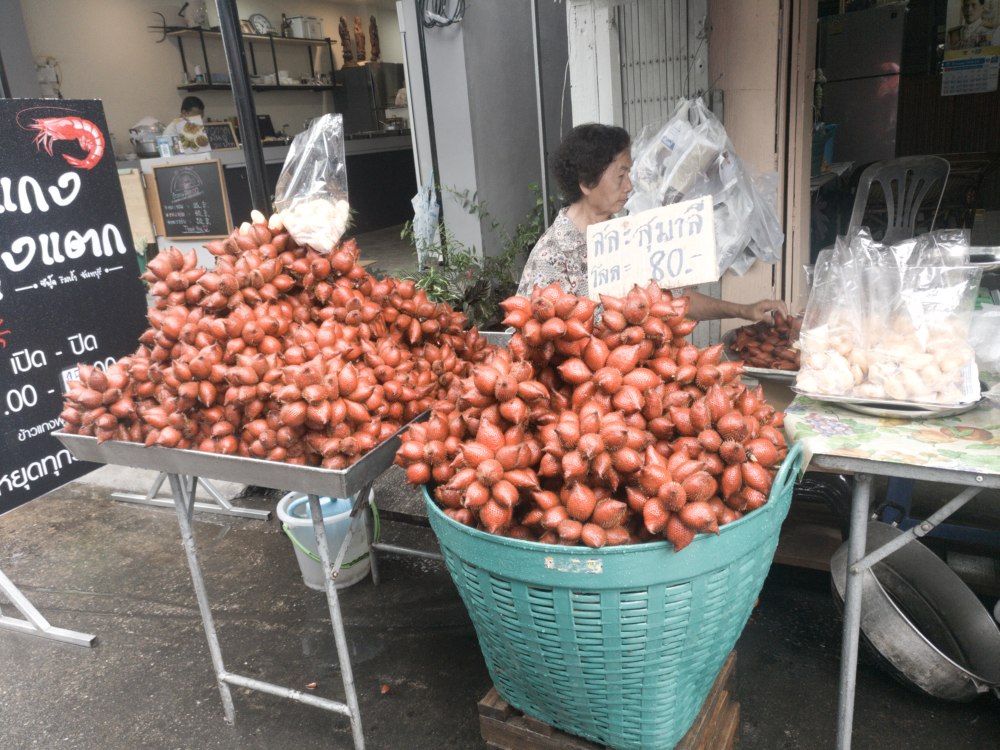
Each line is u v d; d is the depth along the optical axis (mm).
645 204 2662
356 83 12281
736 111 3590
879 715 2207
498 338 2834
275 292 2184
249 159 3377
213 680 2637
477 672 2562
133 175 5855
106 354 3199
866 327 1960
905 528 2645
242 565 3338
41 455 2996
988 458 1578
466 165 6203
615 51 3750
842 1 7508
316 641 2787
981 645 2258
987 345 1976
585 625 1530
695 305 2711
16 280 2885
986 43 7438
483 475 1465
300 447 1912
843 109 7344
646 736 1696
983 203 7770
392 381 2043
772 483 1623
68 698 2611
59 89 8883
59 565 3459
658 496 1414
